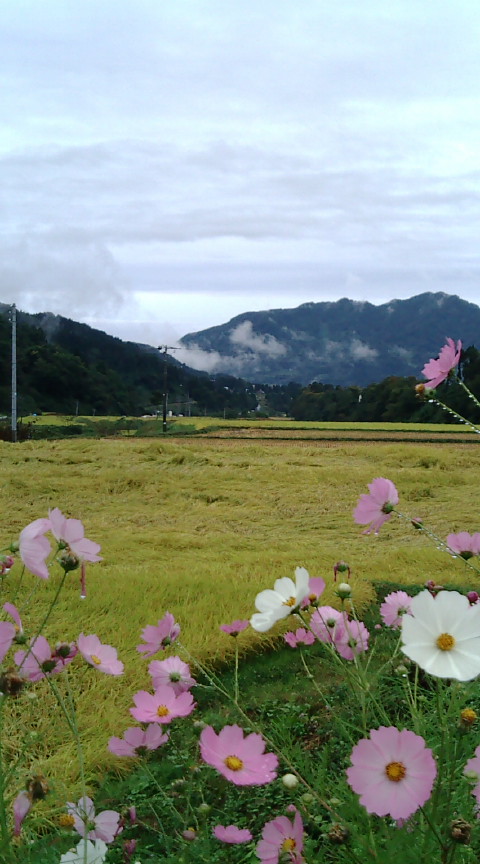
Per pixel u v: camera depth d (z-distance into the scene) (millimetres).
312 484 16188
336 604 5750
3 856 1544
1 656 1629
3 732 3537
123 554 9320
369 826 1523
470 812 1595
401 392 65562
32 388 91625
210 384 149750
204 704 4258
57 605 5684
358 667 1870
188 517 13047
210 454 19891
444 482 16312
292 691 4328
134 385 136125
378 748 1332
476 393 40000
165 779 3227
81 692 4148
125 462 18109
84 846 1677
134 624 5359
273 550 10234
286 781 1539
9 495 14281
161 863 2285
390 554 8930
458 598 1347
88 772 3348
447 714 1663
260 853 1540
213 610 5793
